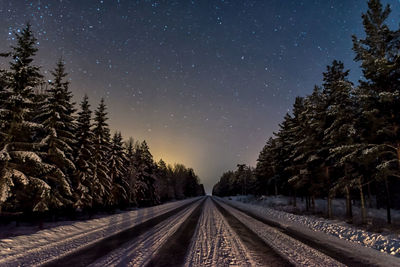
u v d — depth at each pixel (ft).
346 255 24.45
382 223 49.29
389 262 22.20
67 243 28.58
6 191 37.29
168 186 233.14
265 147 155.02
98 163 78.38
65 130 57.00
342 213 75.87
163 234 35.29
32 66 42.65
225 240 31.12
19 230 43.04
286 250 26.09
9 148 40.19
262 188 168.96
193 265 20.10
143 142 152.35
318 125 72.95
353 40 50.08
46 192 42.68
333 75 69.72
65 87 61.87
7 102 40.16
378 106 47.37
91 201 67.46
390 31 45.98
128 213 72.74
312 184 76.95
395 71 45.65
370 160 48.55
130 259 21.72
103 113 84.28
